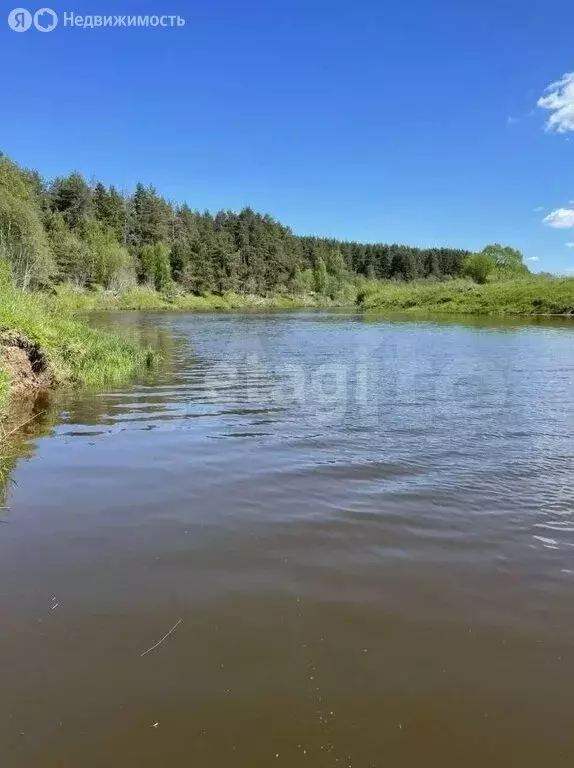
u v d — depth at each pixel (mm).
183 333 28359
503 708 2430
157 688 2510
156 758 2145
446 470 5695
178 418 8125
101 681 2549
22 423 7684
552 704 2455
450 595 3322
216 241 94938
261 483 5266
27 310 11281
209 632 2930
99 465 5785
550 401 9469
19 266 28328
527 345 19875
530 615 3121
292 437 7020
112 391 10445
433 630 2973
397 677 2607
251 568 3627
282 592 3336
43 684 2521
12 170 51875
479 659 2742
